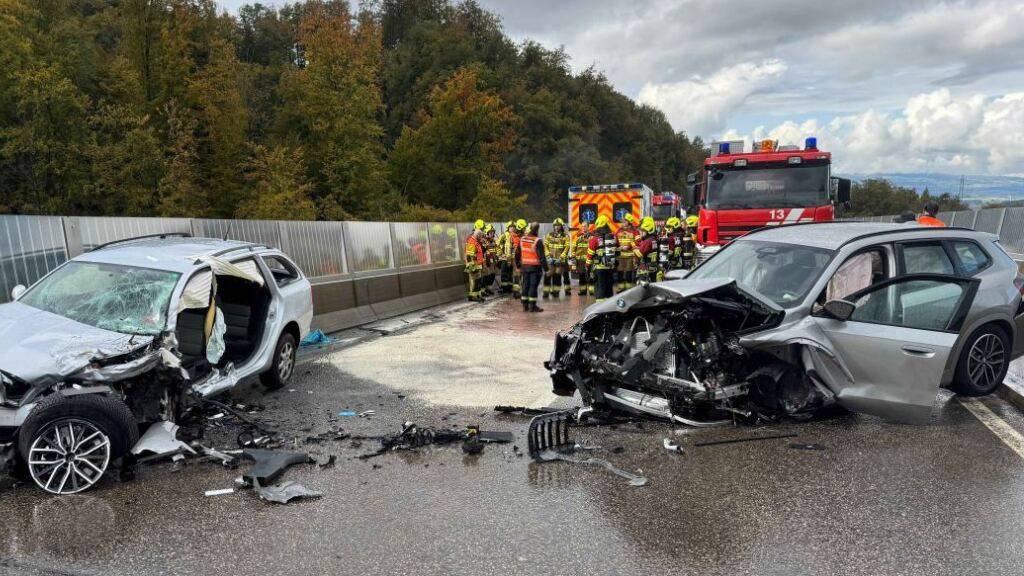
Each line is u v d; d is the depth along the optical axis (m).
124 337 5.08
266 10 89.75
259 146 39.78
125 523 4.02
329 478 4.79
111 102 37.81
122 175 31.77
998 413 6.20
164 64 40.31
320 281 11.61
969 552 3.67
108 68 38.75
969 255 6.55
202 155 40.91
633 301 5.82
